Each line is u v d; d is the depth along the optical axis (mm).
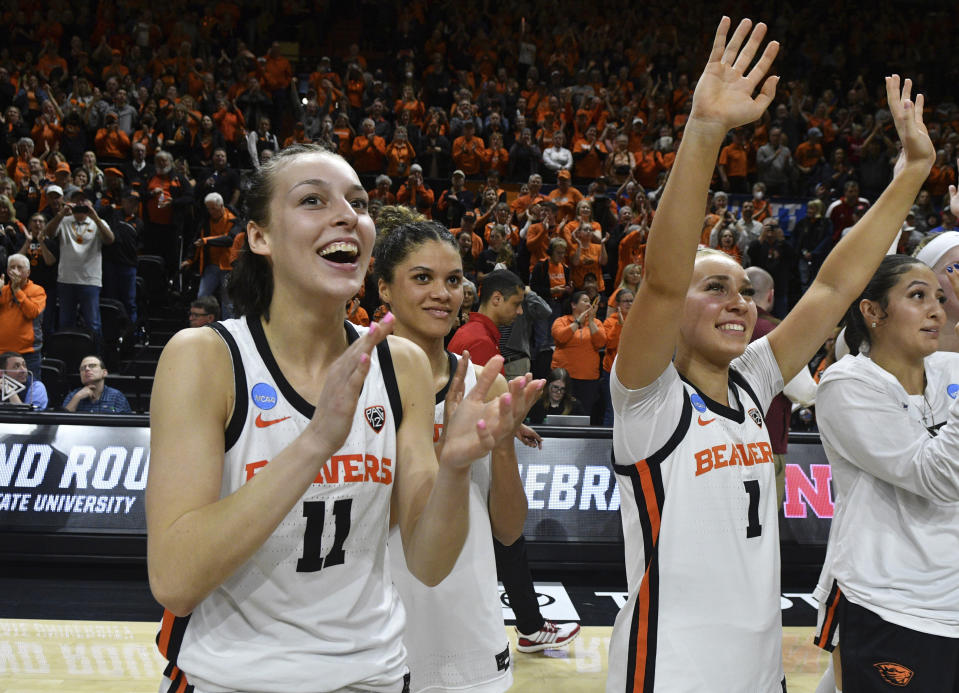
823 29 15766
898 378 2238
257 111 11844
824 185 11125
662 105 13344
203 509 1126
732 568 1832
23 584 4332
